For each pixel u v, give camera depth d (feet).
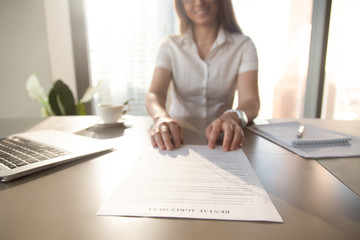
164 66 3.69
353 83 6.48
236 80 3.78
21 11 5.68
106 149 1.65
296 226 0.81
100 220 0.86
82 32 6.04
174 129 1.93
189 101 3.91
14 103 6.11
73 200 1.00
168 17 6.09
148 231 0.79
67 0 5.79
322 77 6.37
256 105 2.85
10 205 0.96
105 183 1.17
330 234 0.77
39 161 1.37
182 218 0.87
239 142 1.78
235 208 0.93
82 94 6.38
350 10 6.03
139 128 2.42
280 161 1.47
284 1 5.93
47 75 6.01
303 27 6.17
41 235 0.77
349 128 2.42
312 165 1.40
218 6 3.63
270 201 0.98
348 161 1.47
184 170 1.32
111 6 6.04
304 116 6.76
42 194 1.06
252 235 0.77
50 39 5.87
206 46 3.85
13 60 5.90
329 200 0.99
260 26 5.99
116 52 6.31
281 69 6.37
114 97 6.59
